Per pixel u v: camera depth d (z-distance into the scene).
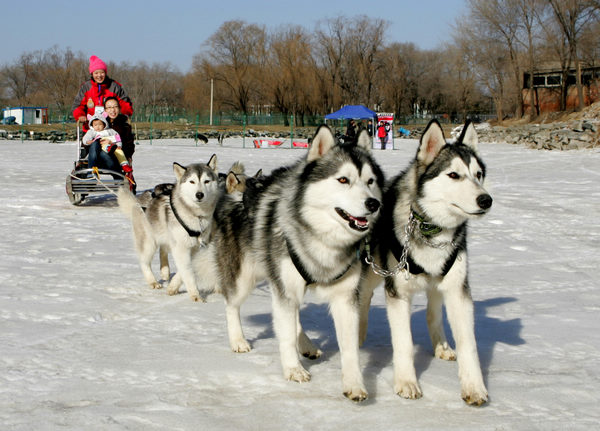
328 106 71.81
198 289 6.27
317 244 3.69
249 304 5.69
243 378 3.78
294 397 3.50
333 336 4.85
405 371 3.63
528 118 57.72
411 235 3.75
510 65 60.50
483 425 3.13
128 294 5.93
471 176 3.71
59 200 12.95
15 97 108.19
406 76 81.25
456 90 74.62
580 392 3.58
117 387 3.56
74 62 94.75
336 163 3.68
